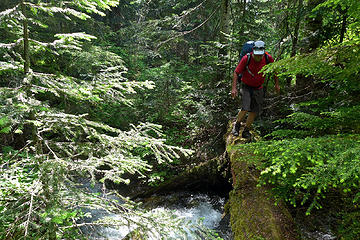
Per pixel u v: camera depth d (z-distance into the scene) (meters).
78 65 5.55
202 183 4.86
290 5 5.29
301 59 1.62
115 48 10.30
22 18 1.47
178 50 12.62
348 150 1.27
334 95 2.12
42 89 1.52
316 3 4.17
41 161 1.49
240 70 3.69
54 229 1.33
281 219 2.42
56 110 1.58
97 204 1.62
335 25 4.36
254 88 3.84
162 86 7.12
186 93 6.71
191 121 6.24
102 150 1.70
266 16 7.07
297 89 4.57
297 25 4.77
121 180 1.65
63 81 1.61
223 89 5.84
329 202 2.57
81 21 7.60
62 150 1.68
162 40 9.73
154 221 1.72
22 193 1.50
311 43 4.64
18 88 1.45
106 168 5.69
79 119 1.62
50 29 6.42
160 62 10.36
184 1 8.84
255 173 3.14
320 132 2.15
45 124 1.62
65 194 1.44
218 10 7.96
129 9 12.95
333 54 1.52
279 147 1.62
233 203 2.93
